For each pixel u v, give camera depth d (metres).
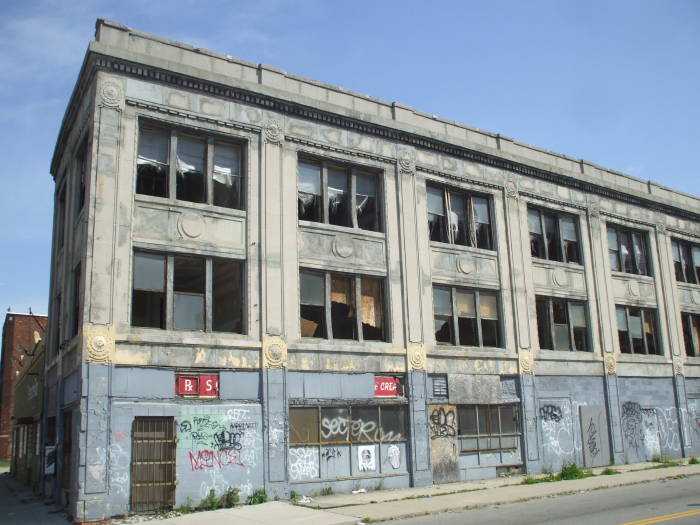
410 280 19.95
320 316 18.38
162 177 16.69
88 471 13.84
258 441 16.20
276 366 16.83
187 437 15.25
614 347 25.23
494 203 22.97
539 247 24.30
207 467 15.34
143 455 14.68
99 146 15.51
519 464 21.20
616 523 11.16
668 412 26.59
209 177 17.25
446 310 21.00
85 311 14.58
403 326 19.50
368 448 18.14
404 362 19.30
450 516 13.16
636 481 18.44
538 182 24.47
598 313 25.08
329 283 18.67
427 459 18.97
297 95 18.67
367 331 19.17
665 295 28.11
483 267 22.00
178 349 15.62
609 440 23.98
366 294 19.44
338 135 19.53
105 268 15.00
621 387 25.08
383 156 20.34
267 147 18.08
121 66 16.17
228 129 17.61
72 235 18.27
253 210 17.53
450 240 21.69
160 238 16.05
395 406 18.95
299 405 17.09
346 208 19.72
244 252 17.22
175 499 14.70
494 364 21.34
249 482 15.83
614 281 26.34
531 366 22.19
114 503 14.01
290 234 17.97
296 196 18.38
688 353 28.97
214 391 15.99
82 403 14.10
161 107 16.58
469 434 20.31
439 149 21.70
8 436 47.09
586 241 25.62
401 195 20.42
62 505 16.16
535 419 21.83
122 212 15.58
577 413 23.33
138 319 15.57
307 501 15.81
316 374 17.62
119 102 16.00
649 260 28.25
